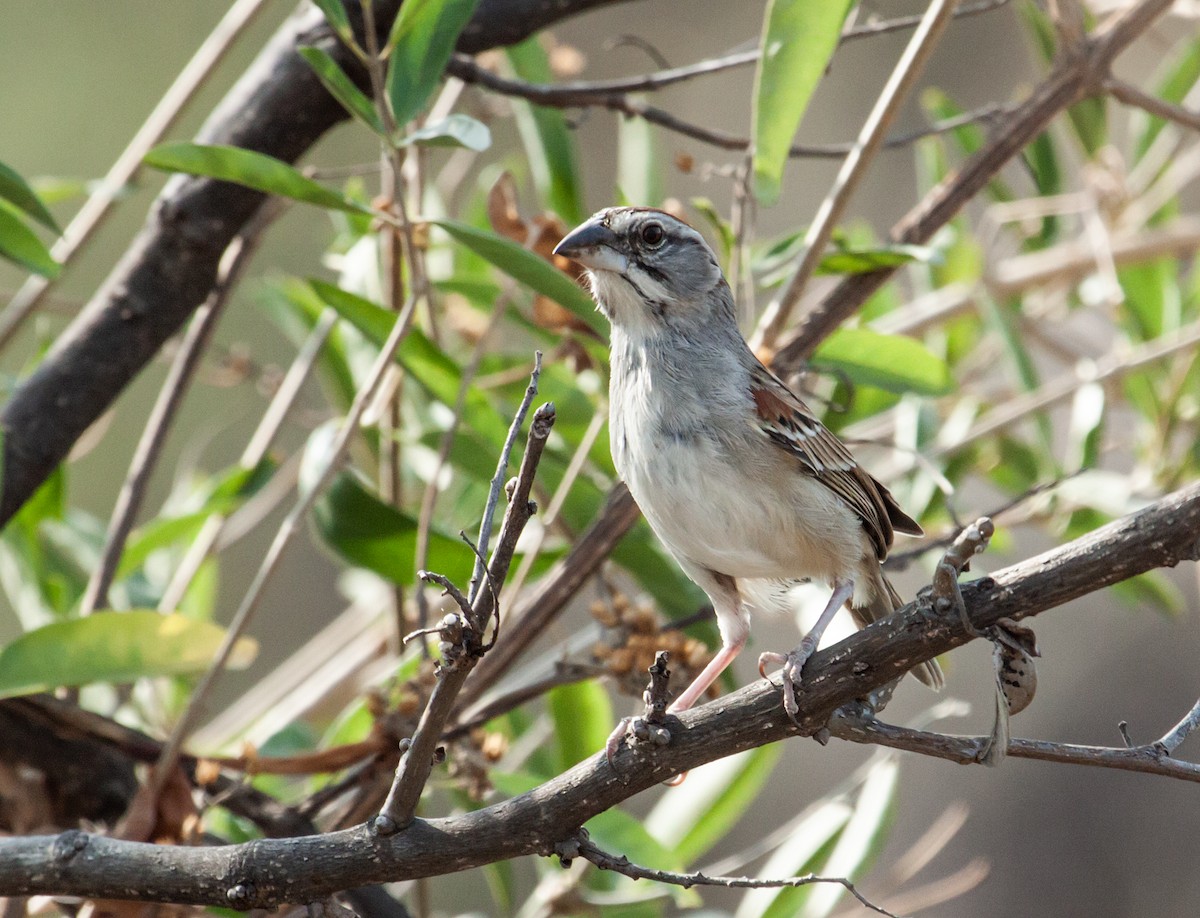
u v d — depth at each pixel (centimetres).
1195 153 1232
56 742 774
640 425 698
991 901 1495
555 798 522
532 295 916
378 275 970
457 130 638
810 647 674
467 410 829
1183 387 1070
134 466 862
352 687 1066
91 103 1775
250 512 1091
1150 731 1494
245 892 524
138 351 823
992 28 1717
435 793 1207
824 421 977
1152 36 1142
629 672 755
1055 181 1102
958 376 1205
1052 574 479
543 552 896
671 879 511
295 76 820
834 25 730
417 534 825
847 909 1020
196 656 719
